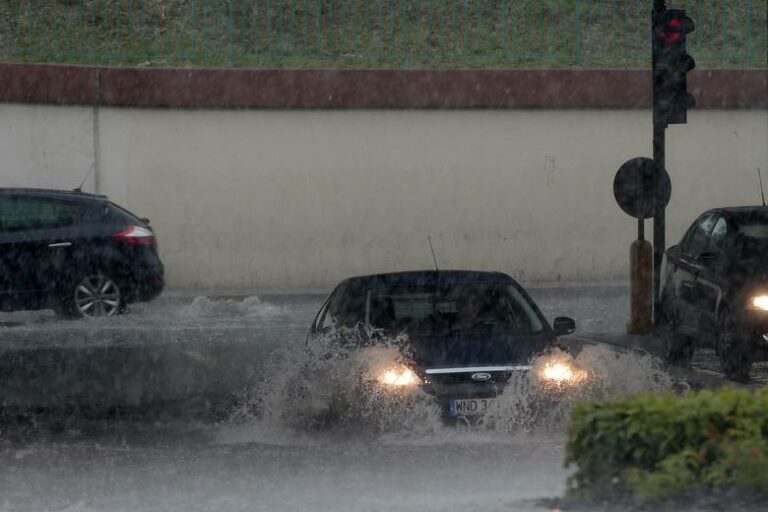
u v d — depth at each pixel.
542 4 97.88
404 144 83.50
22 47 88.38
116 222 70.88
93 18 89.25
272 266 83.25
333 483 31.16
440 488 30.02
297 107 82.50
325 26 94.94
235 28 93.25
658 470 23.78
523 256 84.31
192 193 82.31
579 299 77.69
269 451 36.22
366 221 83.62
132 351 58.44
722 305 49.25
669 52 59.50
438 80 82.81
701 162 84.62
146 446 37.62
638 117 84.50
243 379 50.53
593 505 24.20
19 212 69.44
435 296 41.84
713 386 47.06
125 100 80.62
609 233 84.81
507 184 84.06
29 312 74.44
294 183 83.12
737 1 100.31
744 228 52.94
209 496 29.80
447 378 36.47
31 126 80.25
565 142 84.25
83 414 43.56
